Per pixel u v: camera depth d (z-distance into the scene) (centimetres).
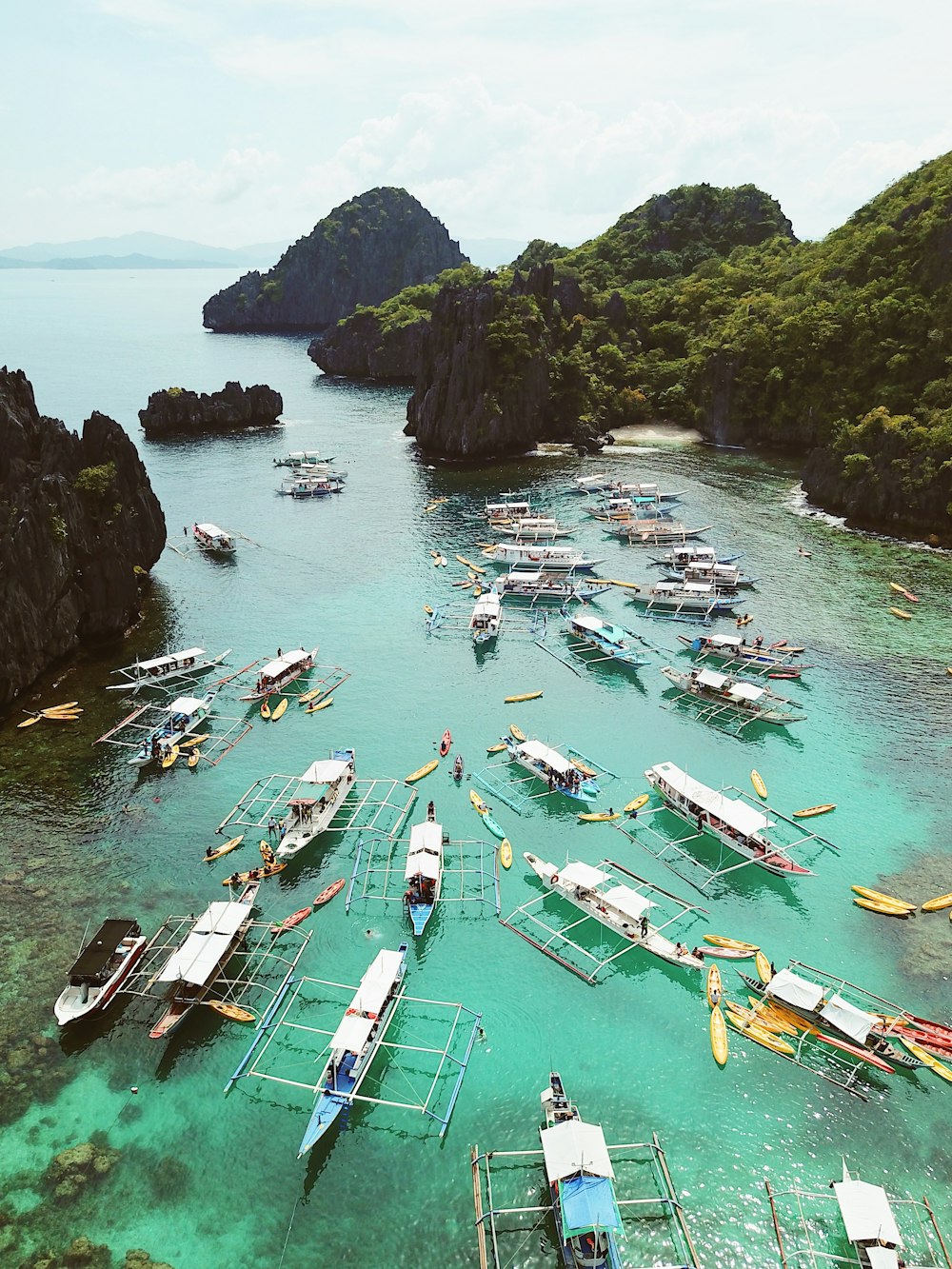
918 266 16925
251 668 9512
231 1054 5003
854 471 14238
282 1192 4288
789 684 9100
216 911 5744
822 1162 4425
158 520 11575
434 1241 4078
